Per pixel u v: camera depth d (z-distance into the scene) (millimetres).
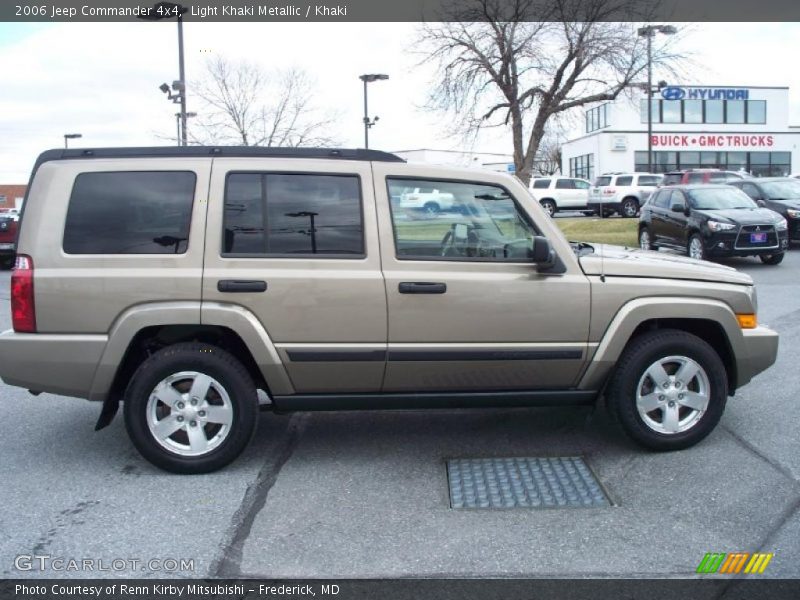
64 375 4523
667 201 16844
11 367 4520
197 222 4551
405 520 4059
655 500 4254
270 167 4637
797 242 18969
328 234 4629
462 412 5945
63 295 4492
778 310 10078
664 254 5523
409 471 4754
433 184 4719
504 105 24953
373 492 4434
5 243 17609
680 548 3703
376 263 4609
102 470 4805
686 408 4992
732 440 5156
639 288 4797
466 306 4629
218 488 4500
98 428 4672
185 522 4051
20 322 4531
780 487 4375
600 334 4766
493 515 4109
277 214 4609
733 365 5066
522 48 23297
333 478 4648
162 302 4508
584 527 3945
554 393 4852
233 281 4508
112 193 4582
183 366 4586
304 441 5328
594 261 4852
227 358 4637
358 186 4672
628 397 4844
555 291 4699
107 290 4488
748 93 51625
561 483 4520
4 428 5680
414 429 5559
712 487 4402
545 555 3656
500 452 5062
